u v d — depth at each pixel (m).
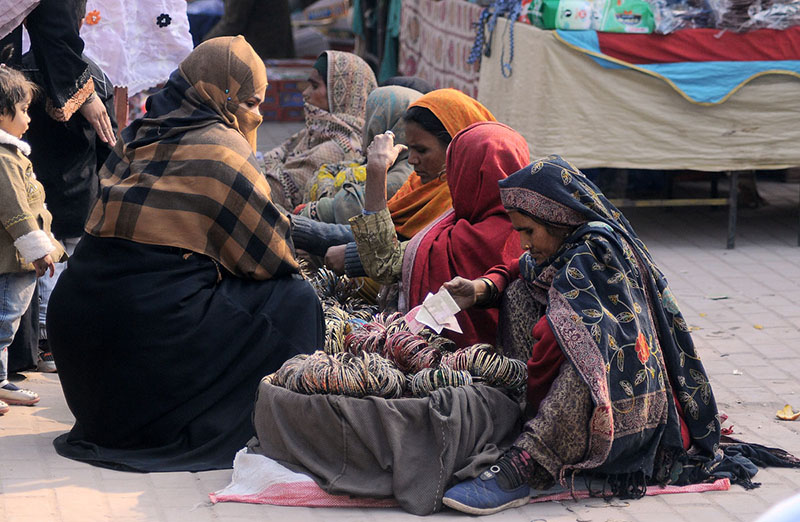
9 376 5.05
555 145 7.84
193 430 4.14
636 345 3.73
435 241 4.54
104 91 5.49
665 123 7.83
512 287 4.17
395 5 12.34
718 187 9.64
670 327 3.95
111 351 4.08
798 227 8.46
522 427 3.95
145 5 6.13
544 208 3.83
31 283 4.67
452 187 4.62
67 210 5.39
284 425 3.81
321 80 6.69
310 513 3.64
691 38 7.67
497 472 3.68
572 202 3.82
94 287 4.11
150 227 4.11
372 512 3.67
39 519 3.51
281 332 4.22
